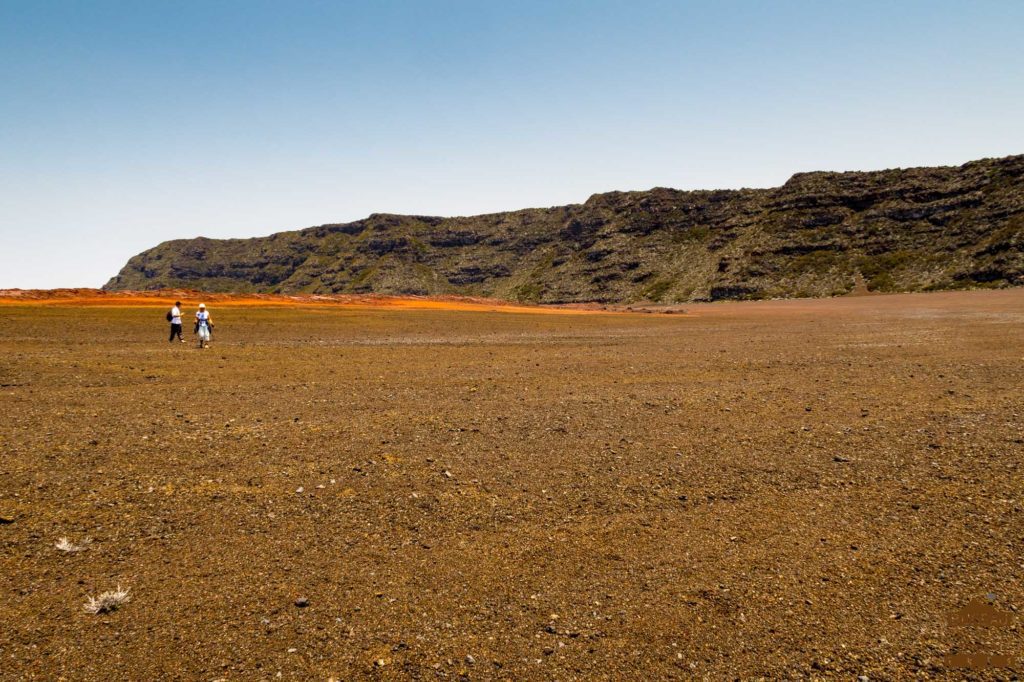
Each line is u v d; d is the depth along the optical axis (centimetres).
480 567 699
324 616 596
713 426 1326
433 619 595
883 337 3534
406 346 3331
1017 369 2056
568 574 685
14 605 604
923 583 660
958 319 5088
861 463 1062
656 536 781
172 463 1044
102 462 1040
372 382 1972
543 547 750
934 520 822
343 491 925
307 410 1501
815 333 4066
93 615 591
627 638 566
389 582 664
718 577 677
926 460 1072
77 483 934
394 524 812
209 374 2120
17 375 1980
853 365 2284
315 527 799
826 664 527
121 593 617
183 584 652
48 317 4559
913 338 3394
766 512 857
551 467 1048
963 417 1366
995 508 853
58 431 1243
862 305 10519
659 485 962
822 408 1495
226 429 1290
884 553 730
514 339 3888
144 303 6700
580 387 1856
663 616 601
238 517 825
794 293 16712
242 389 1816
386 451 1135
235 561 704
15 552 709
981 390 1691
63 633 560
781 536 780
